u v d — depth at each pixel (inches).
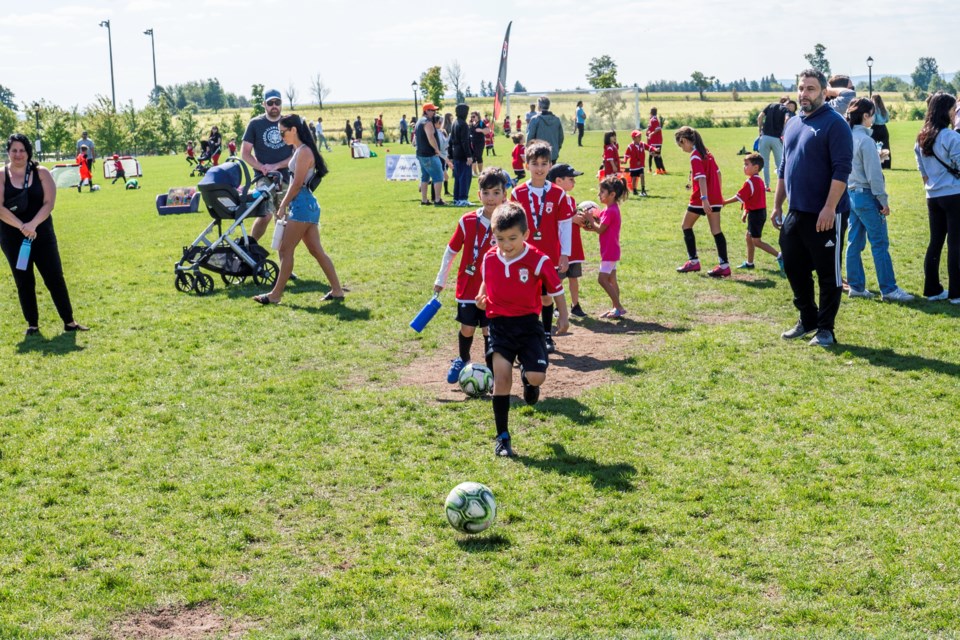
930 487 217.5
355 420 276.7
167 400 297.9
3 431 271.7
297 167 418.3
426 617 168.1
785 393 288.2
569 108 1712.6
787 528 198.8
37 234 380.2
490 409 283.9
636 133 850.8
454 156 799.1
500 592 176.7
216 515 213.9
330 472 237.6
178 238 673.0
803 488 218.1
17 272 381.7
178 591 180.9
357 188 1039.0
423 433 264.4
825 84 334.0
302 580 183.6
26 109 2731.3
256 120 523.2
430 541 199.2
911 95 5644.7
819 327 341.4
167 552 196.7
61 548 198.8
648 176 1072.8
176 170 1722.4
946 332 354.0
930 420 261.3
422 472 236.2
